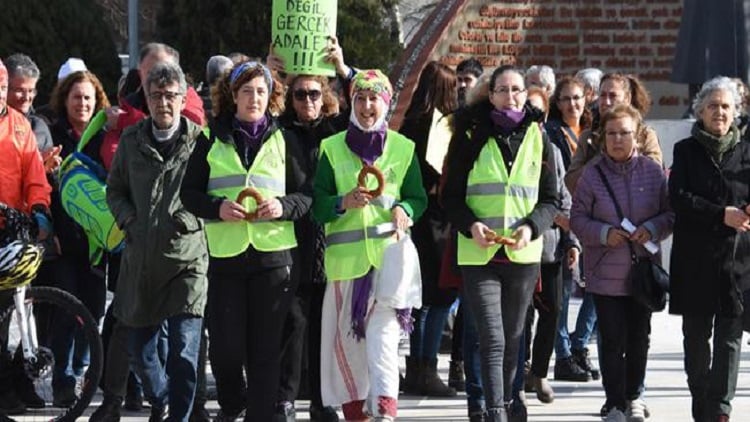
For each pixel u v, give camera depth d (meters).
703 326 19.59
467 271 19.17
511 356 19.44
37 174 20.58
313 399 20.80
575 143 23.95
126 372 20.06
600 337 20.30
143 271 18.64
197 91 24.47
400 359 26.56
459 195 19.30
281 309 18.27
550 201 19.39
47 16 47.12
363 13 52.19
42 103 47.31
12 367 20.61
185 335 18.61
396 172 19.05
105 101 23.02
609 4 48.50
